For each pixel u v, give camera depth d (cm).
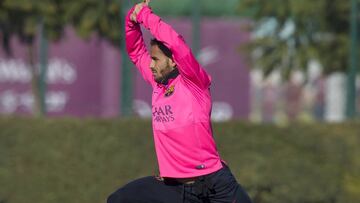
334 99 8788
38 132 4631
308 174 4622
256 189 4538
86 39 6150
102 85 7588
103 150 4650
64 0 6034
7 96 7438
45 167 4591
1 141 4566
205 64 8069
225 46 8119
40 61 6334
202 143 2050
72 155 4628
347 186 4762
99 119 4722
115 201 2112
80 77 7588
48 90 7525
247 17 8119
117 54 7562
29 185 4547
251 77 8175
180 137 2045
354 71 6097
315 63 7156
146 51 2255
